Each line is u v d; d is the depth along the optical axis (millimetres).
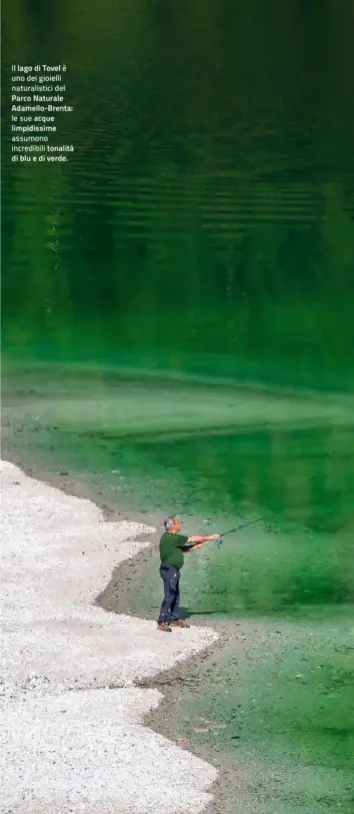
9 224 49656
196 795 13938
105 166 56375
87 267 45969
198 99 66125
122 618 19016
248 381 34781
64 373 35312
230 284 44250
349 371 35906
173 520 18828
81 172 55781
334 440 29141
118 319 41031
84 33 76125
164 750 14984
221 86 68500
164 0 86062
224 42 76875
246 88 68625
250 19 82312
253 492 25516
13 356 37156
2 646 17641
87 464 27219
